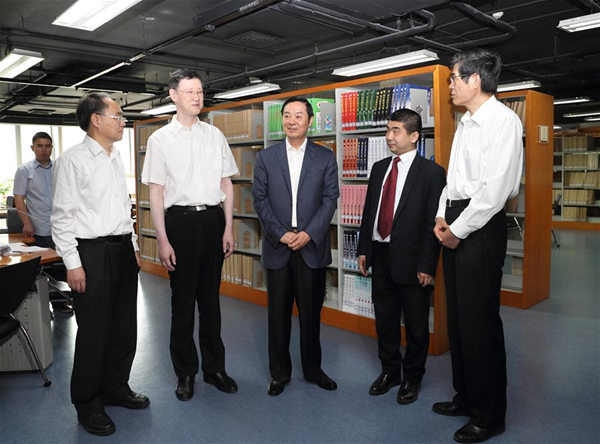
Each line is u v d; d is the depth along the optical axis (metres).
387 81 3.78
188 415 2.68
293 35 7.76
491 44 7.60
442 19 7.12
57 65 9.48
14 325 2.96
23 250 3.64
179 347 2.87
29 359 3.30
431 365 3.37
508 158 2.16
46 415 2.71
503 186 2.16
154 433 2.49
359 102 3.91
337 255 4.49
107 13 4.61
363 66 6.89
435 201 2.66
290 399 2.85
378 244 2.90
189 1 6.11
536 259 4.84
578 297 5.16
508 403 2.77
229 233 2.96
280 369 2.93
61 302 4.82
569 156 11.51
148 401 2.79
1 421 2.64
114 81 10.36
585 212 11.58
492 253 2.29
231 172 2.96
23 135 14.16
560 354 3.54
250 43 8.12
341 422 2.58
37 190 4.80
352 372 3.24
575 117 12.59
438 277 3.51
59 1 5.96
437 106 3.36
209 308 2.90
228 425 2.56
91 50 8.41
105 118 2.44
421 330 2.77
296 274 2.84
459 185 2.35
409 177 2.74
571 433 2.43
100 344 2.51
